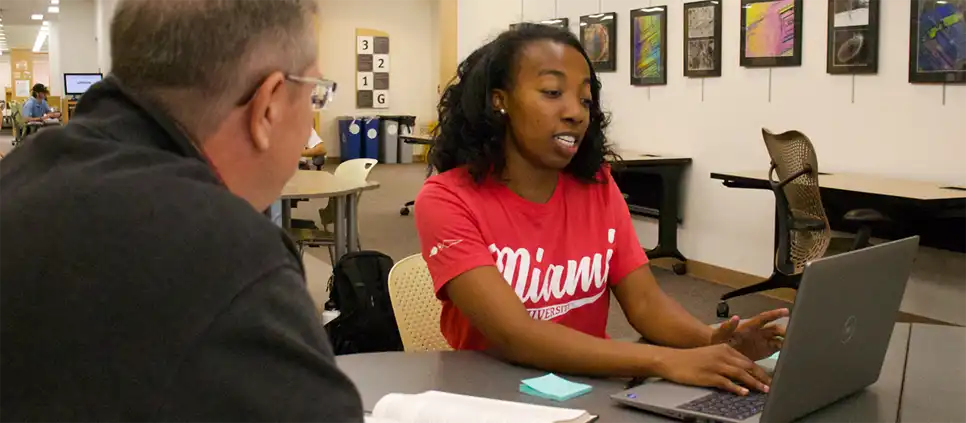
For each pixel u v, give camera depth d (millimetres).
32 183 736
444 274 1654
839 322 1276
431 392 1365
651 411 1347
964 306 4062
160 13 773
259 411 690
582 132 1712
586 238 1783
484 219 1692
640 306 1806
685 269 5723
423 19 13539
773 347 1627
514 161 1733
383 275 3166
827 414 1354
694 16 5504
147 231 698
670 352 1485
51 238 693
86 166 735
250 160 833
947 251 4113
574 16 6738
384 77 13414
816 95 4758
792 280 4293
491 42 1789
